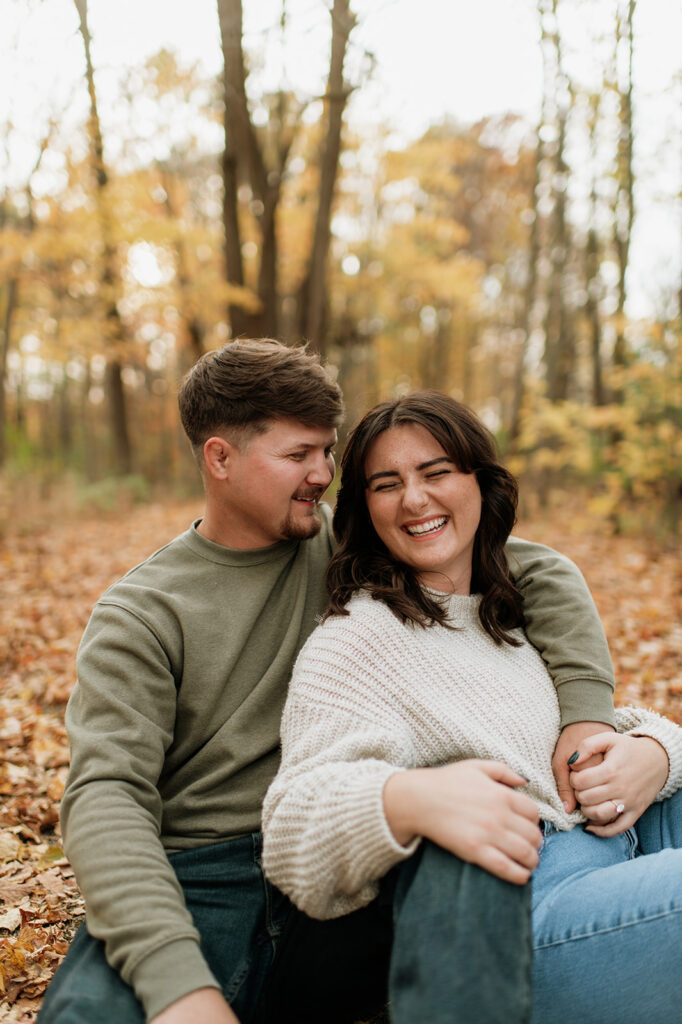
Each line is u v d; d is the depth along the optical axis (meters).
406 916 1.16
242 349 1.61
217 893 1.46
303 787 1.30
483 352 25.56
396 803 1.21
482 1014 1.06
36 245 10.16
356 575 1.62
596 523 9.18
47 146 9.36
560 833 1.48
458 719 1.47
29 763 2.95
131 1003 1.18
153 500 13.23
